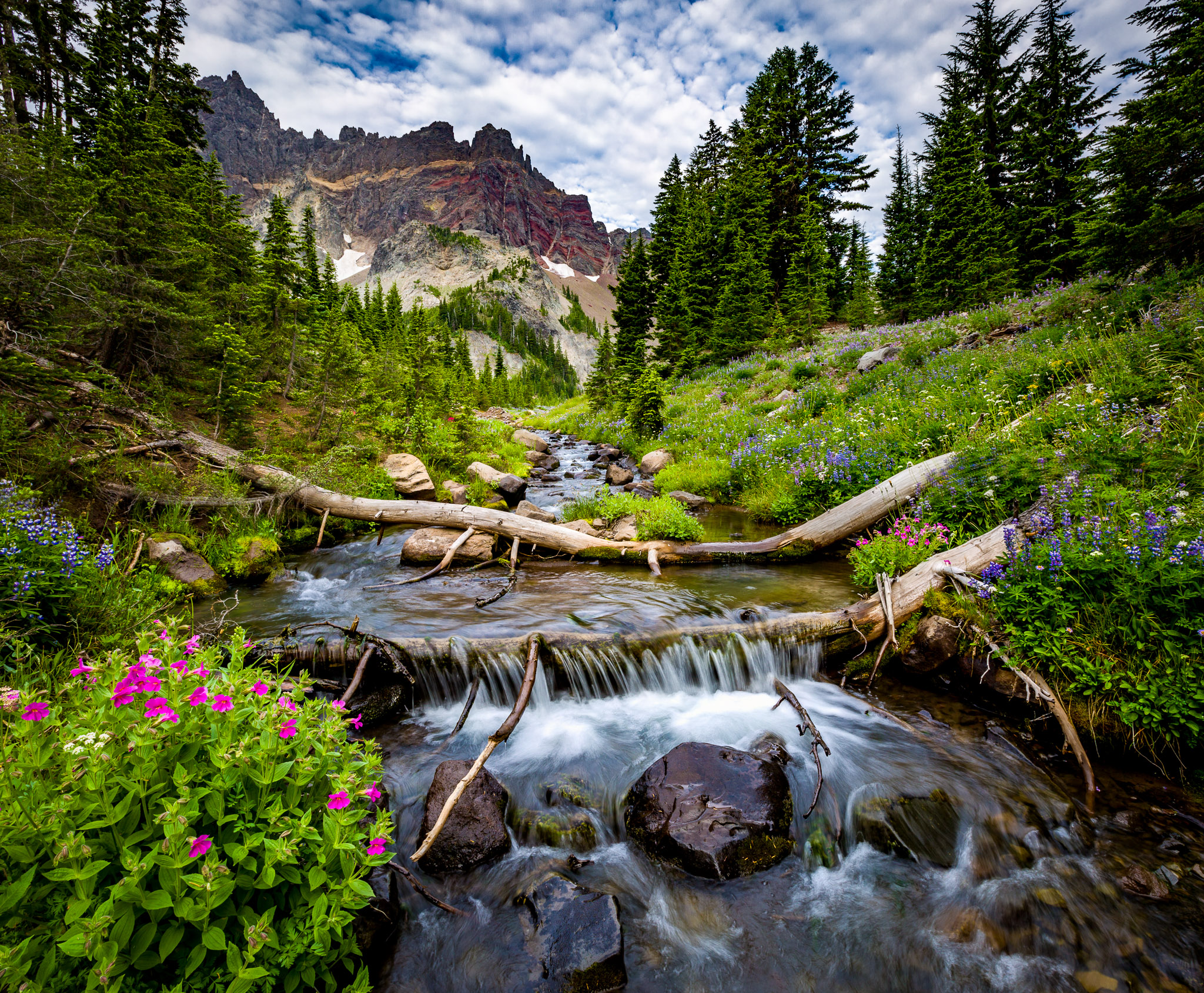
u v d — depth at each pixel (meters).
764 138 36.62
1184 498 5.03
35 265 8.48
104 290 9.60
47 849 1.91
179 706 2.36
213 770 2.28
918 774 4.09
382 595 7.26
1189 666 3.98
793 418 15.60
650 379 20.64
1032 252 24.81
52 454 7.28
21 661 4.04
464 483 13.89
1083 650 4.52
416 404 17.98
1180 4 9.79
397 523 9.97
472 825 3.47
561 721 4.88
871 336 22.22
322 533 9.65
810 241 29.36
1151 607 4.37
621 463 20.05
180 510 8.22
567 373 184.50
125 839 1.96
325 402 13.14
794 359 23.12
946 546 6.93
